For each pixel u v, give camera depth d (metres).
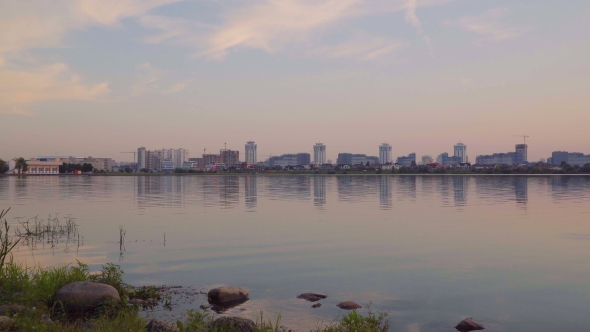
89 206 44.88
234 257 20.14
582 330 11.77
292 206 44.78
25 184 100.06
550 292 14.94
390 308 13.41
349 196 59.44
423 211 39.53
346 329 10.75
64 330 9.64
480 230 27.98
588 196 58.94
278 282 16.12
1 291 12.34
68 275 14.05
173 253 20.97
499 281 16.22
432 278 16.64
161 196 60.41
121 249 21.89
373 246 22.66
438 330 11.77
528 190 73.38
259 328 10.80
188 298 14.24
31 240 24.30
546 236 25.67
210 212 38.97
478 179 132.00
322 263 18.95
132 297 14.12
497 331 11.70
